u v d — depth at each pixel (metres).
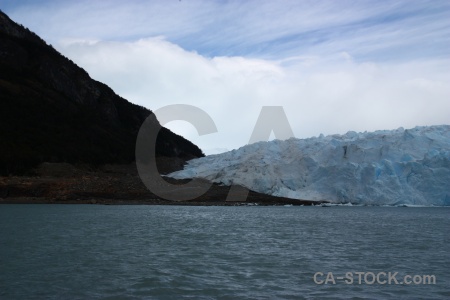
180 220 43.00
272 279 17.61
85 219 42.16
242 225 39.16
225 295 15.31
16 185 67.31
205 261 21.11
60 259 21.31
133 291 15.73
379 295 15.62
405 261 21.78
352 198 70.19
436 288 16.59
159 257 22.06
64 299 14.80
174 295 15.27
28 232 31.52
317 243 27.84
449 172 66.44
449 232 35.06
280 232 33.94
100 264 20.14
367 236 31.95
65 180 71.94
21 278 17.47
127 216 46.53
